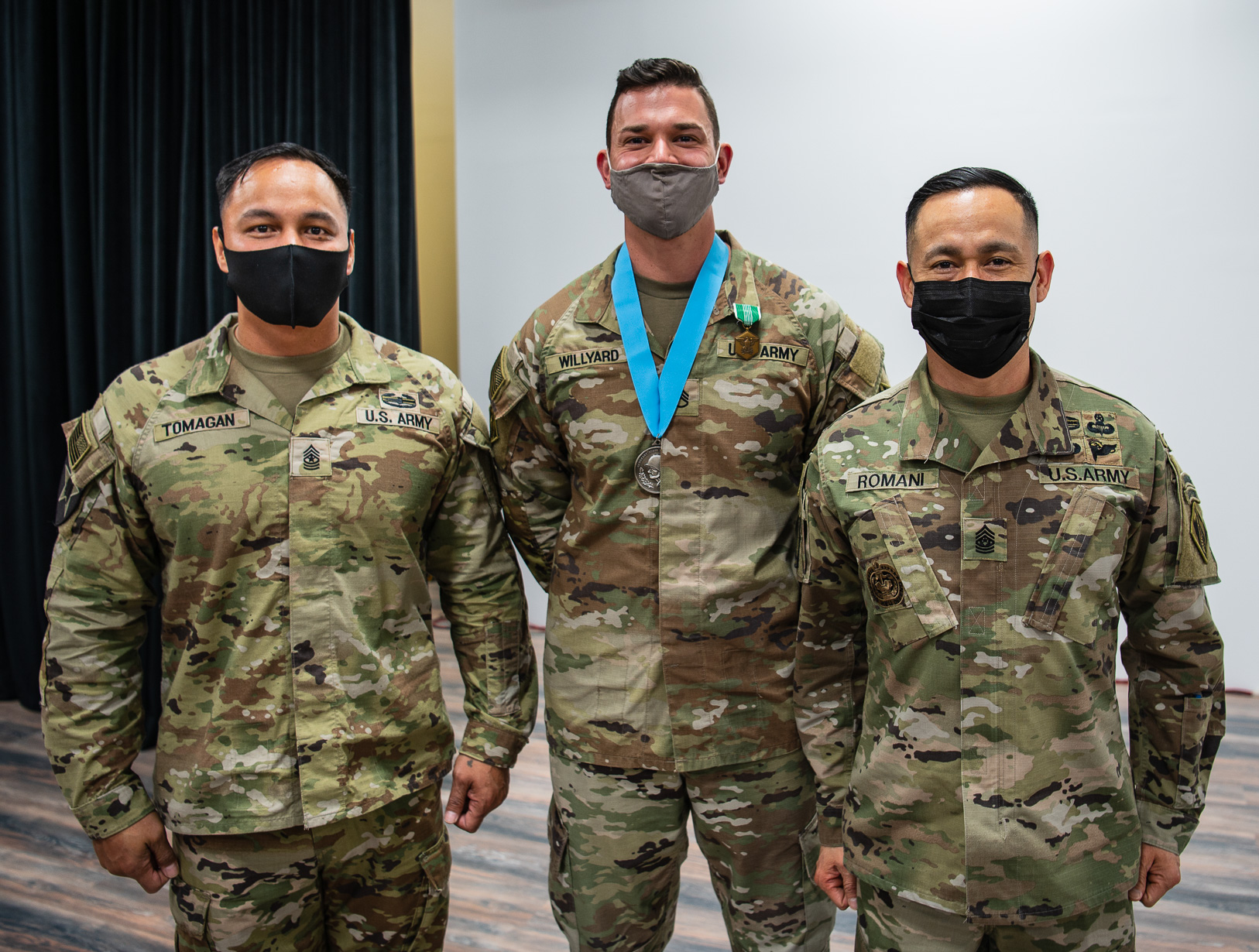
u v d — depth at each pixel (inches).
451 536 52.9
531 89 149.0
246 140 132.3
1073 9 124.3
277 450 46.8
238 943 46.8
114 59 127.6
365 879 49.1
